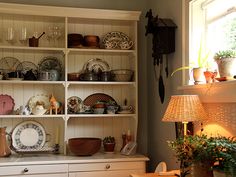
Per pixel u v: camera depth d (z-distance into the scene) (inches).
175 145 69.1
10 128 129.3
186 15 98.0
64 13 125.6
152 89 134.0
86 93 136.6
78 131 134.8
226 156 56.1
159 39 108.4
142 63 142.3
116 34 135.2
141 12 141.6
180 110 77.5
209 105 82.9
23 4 126.7
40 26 134.2
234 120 72.1
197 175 62.5
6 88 130.0
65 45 126.3
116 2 141.6
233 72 75.6
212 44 93.0
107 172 116.6
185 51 98.2
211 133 81.6
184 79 98.7
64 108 126.9
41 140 130.6
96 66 136.9
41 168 111.8
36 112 124.0
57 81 124.3
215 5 91.6
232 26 84.5
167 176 81.4
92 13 127.1
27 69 130.8
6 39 127.2
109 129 137.4
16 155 123.6
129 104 139.6
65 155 123.4
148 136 139.5
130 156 122.2
